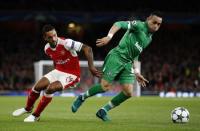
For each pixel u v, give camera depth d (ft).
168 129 83.41
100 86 97.09
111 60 95.81
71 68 94.17
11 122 93.76
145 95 259.80
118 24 91.25
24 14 285.02
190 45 318.45
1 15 284.61
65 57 92.99
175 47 315.78
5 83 264.31
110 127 85.46
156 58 298.76
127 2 324.19
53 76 94.17
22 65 285.64
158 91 261.44
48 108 147.95
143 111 136.46
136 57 96.22
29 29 325.42
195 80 268.00
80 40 308.40
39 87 94.89
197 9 321.52
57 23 306.14
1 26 323.37
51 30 90.99
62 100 195.21
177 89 266.36
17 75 266.98
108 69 95.96
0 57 295.48
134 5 323.57
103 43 88.38
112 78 96.07
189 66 284.00
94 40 315.99
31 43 312.09
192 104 174.81
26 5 313.32
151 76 267.59
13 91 261.44
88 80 244.42
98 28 323.16
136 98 218.79
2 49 303.89
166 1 324.80
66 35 303.27
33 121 95.14
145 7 323.16
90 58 92.27
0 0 312.91
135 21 93.66
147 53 303.89
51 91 93.30
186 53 309.83
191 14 293.84
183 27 329.11
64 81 93.50
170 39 321.73
